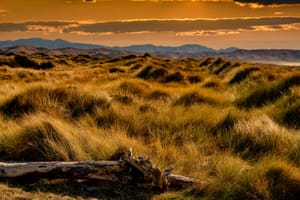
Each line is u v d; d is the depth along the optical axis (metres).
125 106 10.98
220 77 26.33
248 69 21.12
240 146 8.14
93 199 5.40
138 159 5.98
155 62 39.28
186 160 7.03
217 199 5.59
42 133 7.34
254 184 5.72
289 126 9.96
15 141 7.35
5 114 10.23
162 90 15.89
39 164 5.84
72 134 7.63
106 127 9.06
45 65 45.12
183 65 40.47
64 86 12.18
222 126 9.59
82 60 64.12
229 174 5.96
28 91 11.45
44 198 5.27
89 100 11.27
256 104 13.41
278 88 13.75
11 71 32.22
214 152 7.79
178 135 8.84
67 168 5.83
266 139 8.08
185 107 12.00
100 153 6.93
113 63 44.66
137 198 5.58
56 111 10.16
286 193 5.71
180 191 5.86
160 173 5.86
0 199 5.10
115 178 5.88
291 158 7.25
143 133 9.15
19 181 5.82
